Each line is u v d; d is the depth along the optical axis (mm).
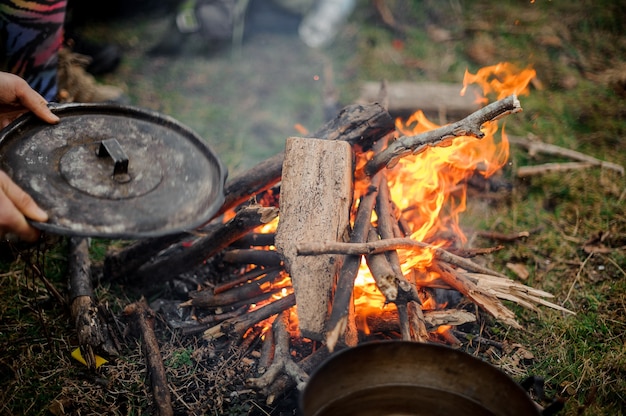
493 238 1672
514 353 1393
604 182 1837
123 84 2191
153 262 1500
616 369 1360
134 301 1464
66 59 1811
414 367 1145
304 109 2150
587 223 1725
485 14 2707
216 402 1270
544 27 2604
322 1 2572
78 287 1411
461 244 1521
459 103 2027
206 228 1509
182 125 1224
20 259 1537
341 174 1340
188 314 1426
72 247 1508
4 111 1263
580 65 2387
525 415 1077
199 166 1173
